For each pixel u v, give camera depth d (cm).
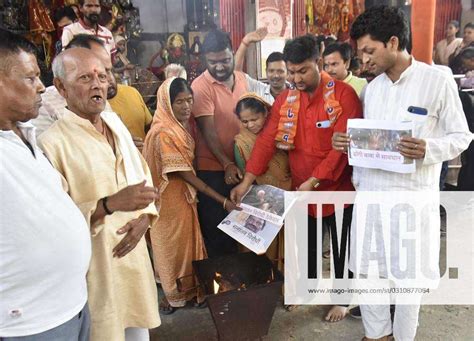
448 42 494
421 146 153
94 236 139
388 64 157
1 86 101
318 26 445
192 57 477
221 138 243
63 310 111
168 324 226
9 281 101
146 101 385
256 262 216
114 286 147
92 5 313
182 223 225
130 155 156
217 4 482
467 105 337
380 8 154
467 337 206
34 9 386
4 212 98
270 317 190
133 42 497
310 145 204
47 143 133
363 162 170
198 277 209
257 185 221
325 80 199
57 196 109
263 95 259
